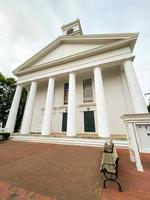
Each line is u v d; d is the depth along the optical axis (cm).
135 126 439
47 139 1071
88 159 530
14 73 1745
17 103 1592
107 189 284
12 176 360
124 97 1288
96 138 930
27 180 333
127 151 691
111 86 1398
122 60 1131
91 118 1385
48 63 1476
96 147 824
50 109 1305
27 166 448
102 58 1211
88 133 1308
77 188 288
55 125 1556
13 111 1523
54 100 1702
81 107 1470
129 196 256
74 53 1458
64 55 1520
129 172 384
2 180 334
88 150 723
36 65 1681
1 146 890
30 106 1450
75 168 422
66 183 314
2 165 461
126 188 287
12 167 439
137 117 438
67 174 372
